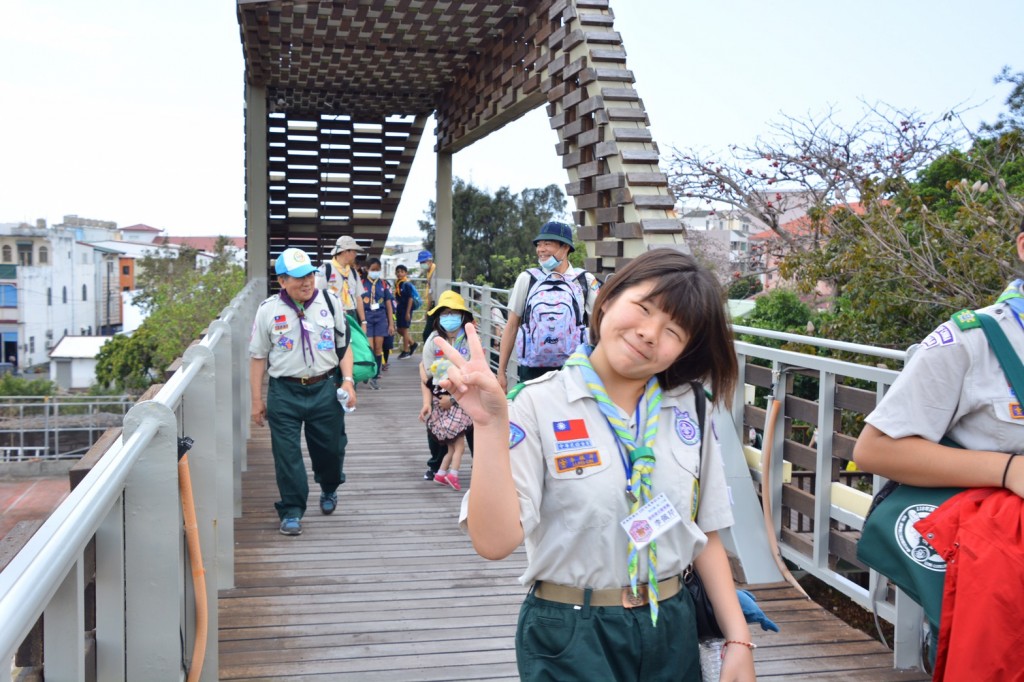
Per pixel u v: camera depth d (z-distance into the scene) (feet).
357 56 34.76
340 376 17.56
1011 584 5.84
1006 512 6.00
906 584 6.57
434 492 20.18
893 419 6.45
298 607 13.02
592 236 22.45
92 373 204.44
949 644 6.16
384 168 44.19
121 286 278.67
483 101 33.42
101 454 6.76
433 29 31.32
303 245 45.60
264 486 20.58
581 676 5.35
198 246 363.76
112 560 6.07
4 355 214.48
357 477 21.59
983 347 6.28
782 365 13.17
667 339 5.39
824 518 12.32
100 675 6.01
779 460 13.50
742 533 13.32
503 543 5.02
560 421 5.51
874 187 23.20
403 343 46.98
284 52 34.19
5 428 108.88
